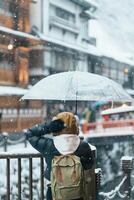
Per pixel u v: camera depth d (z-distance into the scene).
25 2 37.25
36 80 36.34
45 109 34.28
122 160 7.64
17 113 31.06
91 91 5.66
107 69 50.31
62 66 39.50
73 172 4.60
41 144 4.80
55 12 42.25
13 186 12.30
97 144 28.56
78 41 46.19
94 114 33.59
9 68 33.66
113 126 29.64
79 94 5.61
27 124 32.16
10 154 5.69
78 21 46.91
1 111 29.62
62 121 4.77
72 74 5.86
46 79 6.00
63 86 5.71
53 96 5.63
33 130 4.86
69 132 4.76
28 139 4.87
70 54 40.72
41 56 36.53
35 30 37.38
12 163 12.52
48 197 5.00
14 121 30.61
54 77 5.95
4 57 33.09
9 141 23.11
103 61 49.16
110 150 28.94
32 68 36.47
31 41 35.16
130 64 54.91
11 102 30.81
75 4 45.75
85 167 4.80
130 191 7.59
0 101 29.88
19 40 34.12
